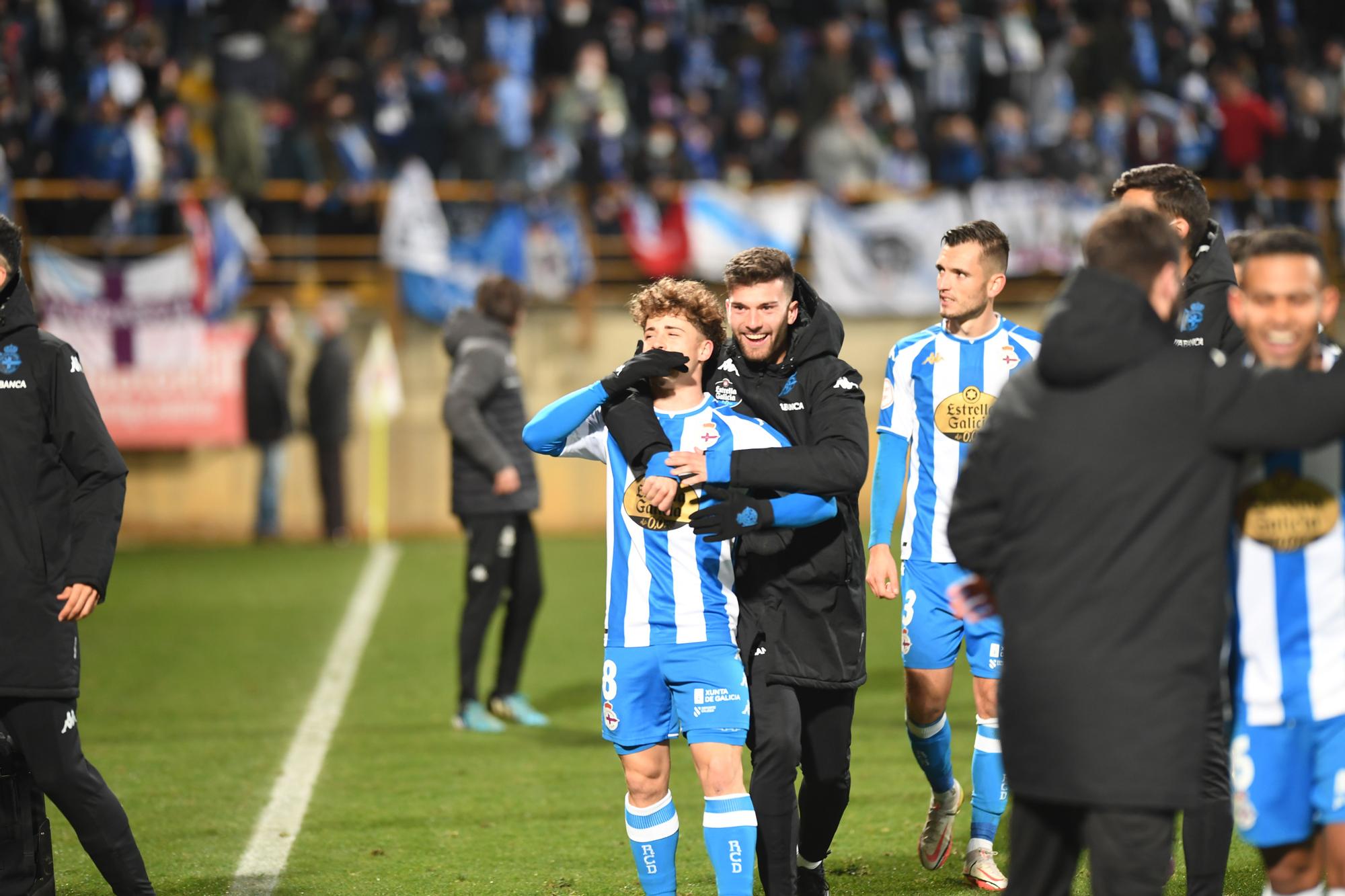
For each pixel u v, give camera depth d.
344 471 51.69
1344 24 67.12
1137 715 10.16
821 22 63.75
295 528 53.38
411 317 54.31
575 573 43.84
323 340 50.81
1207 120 57.19
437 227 53.53
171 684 29.56
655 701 13.71
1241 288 11.58
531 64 60.03
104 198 51.56
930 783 16.91
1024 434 10.65
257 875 17.08
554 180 54.84
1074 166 55.31
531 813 20.03
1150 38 60.78
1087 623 10.31
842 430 13.69
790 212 54.66
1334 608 10.90
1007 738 10.70
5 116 51.38
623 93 58.66
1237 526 10.99
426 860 17.69
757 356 14.05
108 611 38.00
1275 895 11.59
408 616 37.12
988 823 16.30
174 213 52.16
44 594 13.72
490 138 54.28
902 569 17.27
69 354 14.12
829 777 14.65
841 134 55.66
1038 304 55.47
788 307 14.05
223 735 25.22
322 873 17.17
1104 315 10.37
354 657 32.34
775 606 14.16
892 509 16.91
